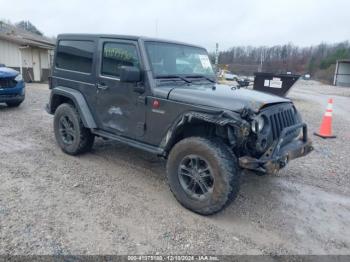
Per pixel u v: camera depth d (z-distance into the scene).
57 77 5.24
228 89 4.00
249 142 3.27
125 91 4.10
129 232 3.09
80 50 4.79
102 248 2.82
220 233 3.17
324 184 4.54
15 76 8.59
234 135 3.28
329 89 29.45
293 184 4.49
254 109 3.26
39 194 3.74
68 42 5.02
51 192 3.81
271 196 4.08
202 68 4.72
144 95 3.88
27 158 4.91
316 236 3.23
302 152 3.83
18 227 3.04
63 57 5.14
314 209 3.79
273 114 3.51
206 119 3.27
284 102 3.84
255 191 4.20
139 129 4.03
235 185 3.24
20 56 18.20
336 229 3.38
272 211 3.69
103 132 4.56
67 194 3.79
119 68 4.18
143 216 3.40
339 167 5.24
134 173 4.55
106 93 4.38
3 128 6.71
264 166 3.19
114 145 5.75
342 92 25.58
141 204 3.66
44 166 4.62
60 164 4.74
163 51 4.16
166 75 4.02
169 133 3.67
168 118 3.68
